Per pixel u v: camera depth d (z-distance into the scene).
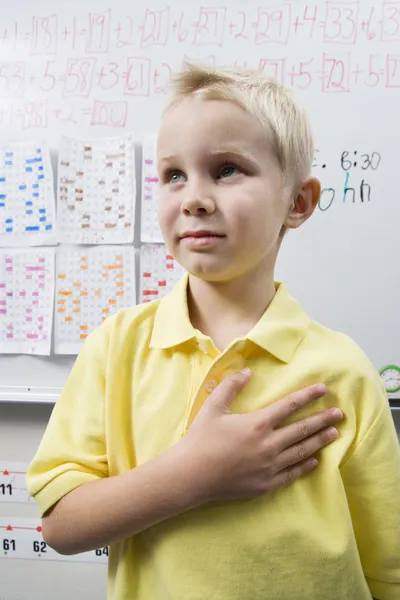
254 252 0.41
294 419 0.42
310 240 0.81
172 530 0.39
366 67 0.80
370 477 0.42
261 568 0.38
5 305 0.86
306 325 0.47
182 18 0.82
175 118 0.42
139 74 0.84
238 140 0.40
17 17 0.86
